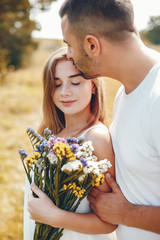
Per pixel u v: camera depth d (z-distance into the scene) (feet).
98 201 5.02
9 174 13.98
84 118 6.05
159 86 4.30
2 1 62.39
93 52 4.69
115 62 4.69
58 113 6.61
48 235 5.13
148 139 4.36
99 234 5.47
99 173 4.54
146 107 4.37
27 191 6.04
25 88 40.14
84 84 5.63
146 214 4.46
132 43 4.58
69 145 4.78
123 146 4.75
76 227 4.92
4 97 32.01
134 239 4.86
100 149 5.22
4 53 57.16
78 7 4.58
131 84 4.77
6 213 10.43
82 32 4.61
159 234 4.62
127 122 4.71
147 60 4.61
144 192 4.65
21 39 77.10
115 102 5.70
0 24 67.41
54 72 5.68
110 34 4.50
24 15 69.36
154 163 4.40
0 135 19.76
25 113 25.98
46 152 4.62
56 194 4.73
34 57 88.17
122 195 4.92
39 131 7.13
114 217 4.82
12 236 9.21
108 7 4.45
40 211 4.86
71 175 4.61
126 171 4.80
